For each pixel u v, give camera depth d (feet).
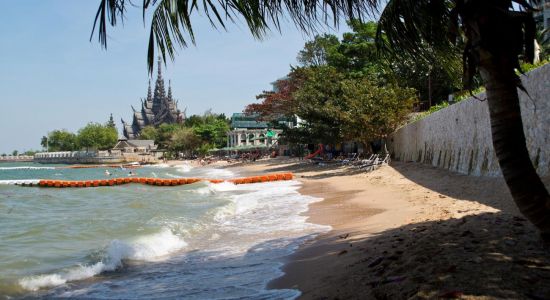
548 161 36.42
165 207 59.57
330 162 136.77
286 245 30.94
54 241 36.94
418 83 111.75
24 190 105.81
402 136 105.91
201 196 76.02
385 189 59.31
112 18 14.97
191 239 36.37
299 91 129.39
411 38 19.26
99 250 31.71
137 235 37.73
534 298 12.15
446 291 13.30
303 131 141.28
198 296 20.52
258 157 242.78
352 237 29.58
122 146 401.70
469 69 15.35
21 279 24.76
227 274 24.52
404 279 15.62
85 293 22.27
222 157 290.76
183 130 355.36
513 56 14.64
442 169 67.62
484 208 30.91
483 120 50.55
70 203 72.08
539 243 17.47
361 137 104.88
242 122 325.42
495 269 14.79
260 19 17.24
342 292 16.89
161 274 25.64
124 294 21.83
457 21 15.94
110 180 117.29
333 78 116.47
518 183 14.60
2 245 35.29
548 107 36.70
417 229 26.05
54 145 487.61
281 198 63.67
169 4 16.37
